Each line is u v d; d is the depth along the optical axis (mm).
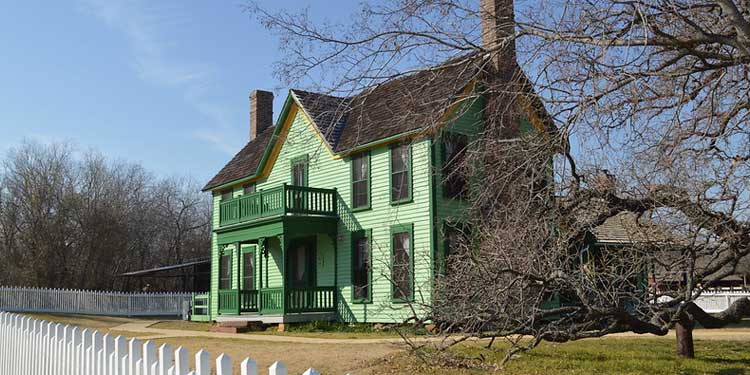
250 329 24266
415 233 21828
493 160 11766
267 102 35594
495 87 11500
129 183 64188
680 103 9430
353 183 24547
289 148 27891
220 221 29109
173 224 68562
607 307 10570
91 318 34812
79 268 55000
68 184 56312
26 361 9562
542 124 10953
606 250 11852
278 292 24078
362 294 23672
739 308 12492
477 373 10719
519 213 10719
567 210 11117
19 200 54125
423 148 21766
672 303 11242
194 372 5160
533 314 10156
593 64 9422
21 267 52594
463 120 20375
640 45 9570
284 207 24234
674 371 10891
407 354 12375
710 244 11031
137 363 6059
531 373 10703
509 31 11430
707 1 10547
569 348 13758
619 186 10742
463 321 10984
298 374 11328
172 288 61312
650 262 11148
